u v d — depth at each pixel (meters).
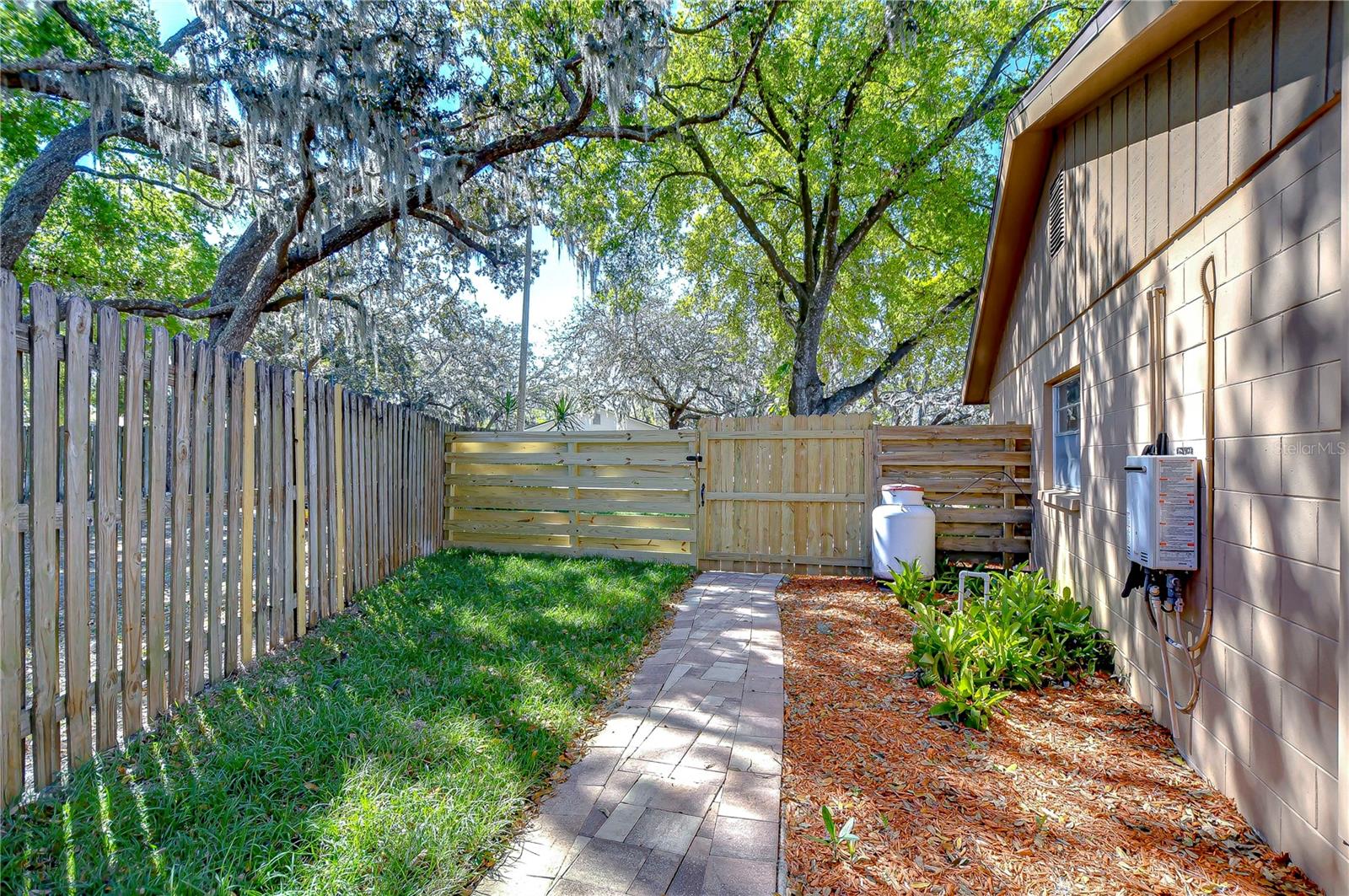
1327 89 1.89
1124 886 1.89
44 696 2.25
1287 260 2.10
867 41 10.00
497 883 1.85
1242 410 2.35
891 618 4.89
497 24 7.24
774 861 1.96
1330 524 1.87
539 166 9.51
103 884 1.71
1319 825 1.88
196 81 5.34
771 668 3.76
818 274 13.84
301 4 5.84
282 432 3.94
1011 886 1.88
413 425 6.46
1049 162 5.12
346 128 5.79
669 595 5.51
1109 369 3.75
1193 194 2.73
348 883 1.72
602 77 6.33
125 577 2.64
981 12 10.39
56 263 9.90
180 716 2.82
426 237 11.20
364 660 3.51
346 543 4.80
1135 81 3.38
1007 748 2.77
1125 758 2.71
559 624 4.32
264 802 2.09
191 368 3.07
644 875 1.89
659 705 3.20
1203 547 2.58
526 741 2.68
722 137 12.30
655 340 18.67
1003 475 6.21
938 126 11.03
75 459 2.40
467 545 7.46
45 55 4.79
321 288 10.02
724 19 8.51
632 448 7.09
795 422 6.71
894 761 2.63
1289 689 2.04
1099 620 3.91
